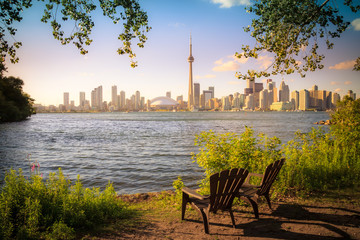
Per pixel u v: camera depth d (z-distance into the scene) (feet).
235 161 19.01
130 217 16.06
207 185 20.44
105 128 201.87
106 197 16.88
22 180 14.70
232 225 14.20
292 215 15.43
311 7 19.25
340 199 18.21
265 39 21.21
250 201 15.12
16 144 93.81
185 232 13.35
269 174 15.49
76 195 15.30
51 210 14.01
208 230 13.16
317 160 24.82
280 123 264.11
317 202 17.66
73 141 106.01
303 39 22.25
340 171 23.53
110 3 17.60
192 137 124.67
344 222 14.21
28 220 12.14
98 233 13.19
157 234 13.12
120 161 58.08
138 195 22.41
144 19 18.65
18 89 271.28
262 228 13.66
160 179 39.55
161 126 228.63
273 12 19.75
